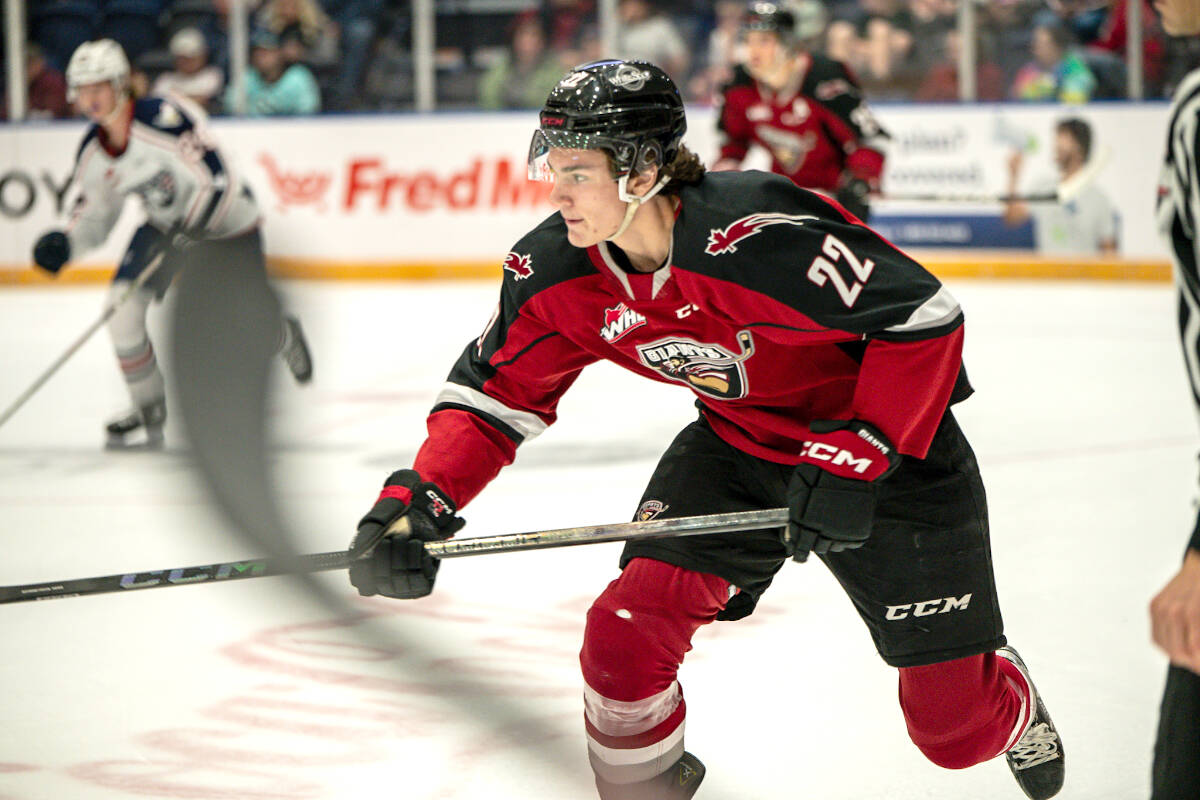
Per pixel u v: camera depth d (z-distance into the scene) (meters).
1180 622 4.08
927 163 29.64
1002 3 29.47
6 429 17.00
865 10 30.09
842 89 17.88
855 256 5.12
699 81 30.86
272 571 5.58
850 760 6.91
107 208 15.88
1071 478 13.12
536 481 13.39
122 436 15.98
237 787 6.62
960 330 5.24
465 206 30.73
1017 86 29.58
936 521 5.55
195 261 13.23
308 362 16.36
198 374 13.04
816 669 8.23
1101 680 7.91
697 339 5.53
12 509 12.81
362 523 5.55
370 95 31.86
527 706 7.65
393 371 20.28
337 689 7.96
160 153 15.40
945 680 5.75
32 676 8.30
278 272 16.14
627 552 5.80
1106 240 28.89
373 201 31.00
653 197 5.30
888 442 5.24
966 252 29.64
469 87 31.58
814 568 10.44
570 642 8.78
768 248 5.11
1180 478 13.05
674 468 5.97
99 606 9.72
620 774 5.61
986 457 14.12
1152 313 24.72
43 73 31.52
